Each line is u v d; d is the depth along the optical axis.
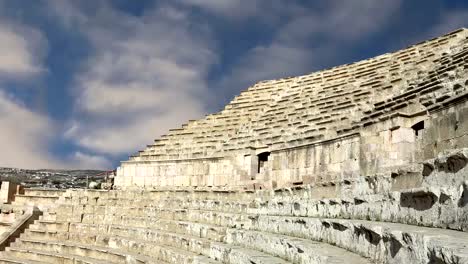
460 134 13.25
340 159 24.58
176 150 37.88
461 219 7.62
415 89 22.38
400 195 10.05
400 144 19.95
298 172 27.72
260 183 26.75
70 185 49.06
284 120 33.53
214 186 32.00
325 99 33.62
